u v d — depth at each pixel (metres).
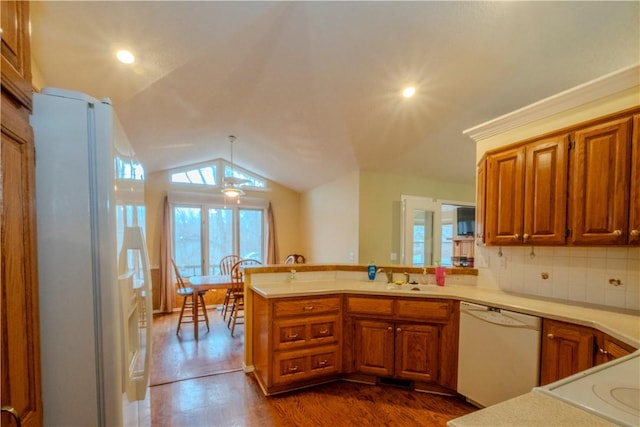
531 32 1.94
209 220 5.74
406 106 2.88
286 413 2.13
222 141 4.47
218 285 3.88
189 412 2.15
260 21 1.91
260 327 2.53
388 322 2.47
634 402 0.76
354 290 2.52
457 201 5.12
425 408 2.19
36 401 0.86
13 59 0.79
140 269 1.34
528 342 1.86
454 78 2.45
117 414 0.96
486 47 2.09
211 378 2.67
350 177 4.62
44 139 0.91
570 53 2.08
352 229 4.55
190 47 2.04
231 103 3.09
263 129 3.81
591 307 1.92
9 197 0.74
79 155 0.94
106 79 2.20
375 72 2.44
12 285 0.75
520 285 2.43
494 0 1.74
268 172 5.80
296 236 6.53
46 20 1.56
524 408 0.73
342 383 2.55
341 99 2.83
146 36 1.82
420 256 4.82
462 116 2.97
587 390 0.82
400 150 3.80
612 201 1.72
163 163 4.98
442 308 2.34
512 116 2.39
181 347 3.46
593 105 1.97
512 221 2.25
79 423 0.93
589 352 1.61
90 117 0.96
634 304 1.86
